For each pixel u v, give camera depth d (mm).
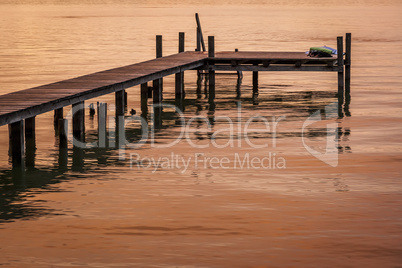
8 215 24078
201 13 198500
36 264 19938
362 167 30406
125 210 24578
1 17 177375
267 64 50875
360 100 49562
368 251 20797
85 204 25297
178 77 49625
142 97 50844
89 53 84062
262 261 20094
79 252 20766
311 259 20234
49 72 65125
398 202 25391
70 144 35469
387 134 37656
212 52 52625
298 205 25047
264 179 28531
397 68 68125
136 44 96000
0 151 34125
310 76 64938
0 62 73688
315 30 121625
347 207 24828
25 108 31234
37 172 30062
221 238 21844
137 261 20141
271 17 172125
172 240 21672
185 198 25953
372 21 149375
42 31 122750
